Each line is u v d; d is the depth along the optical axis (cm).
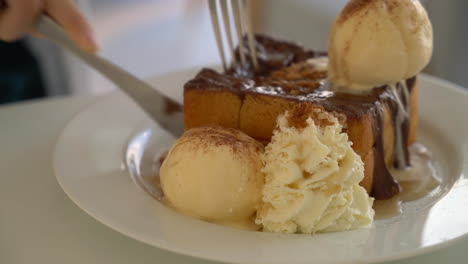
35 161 40
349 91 37
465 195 34
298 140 32
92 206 32
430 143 43
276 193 32
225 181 33
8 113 47
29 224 34
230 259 28
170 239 30
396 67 36
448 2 65
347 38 36
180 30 97
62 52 68
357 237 30
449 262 31
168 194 34
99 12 96
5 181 38
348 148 32
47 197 36
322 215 31
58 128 45
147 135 43
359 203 32
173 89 48
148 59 90
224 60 43
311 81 39
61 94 71
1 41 63
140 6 100
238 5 42
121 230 30
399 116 39
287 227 31
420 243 29
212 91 38
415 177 39
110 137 41
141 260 31
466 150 40
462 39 66
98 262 31
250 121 38
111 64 43
